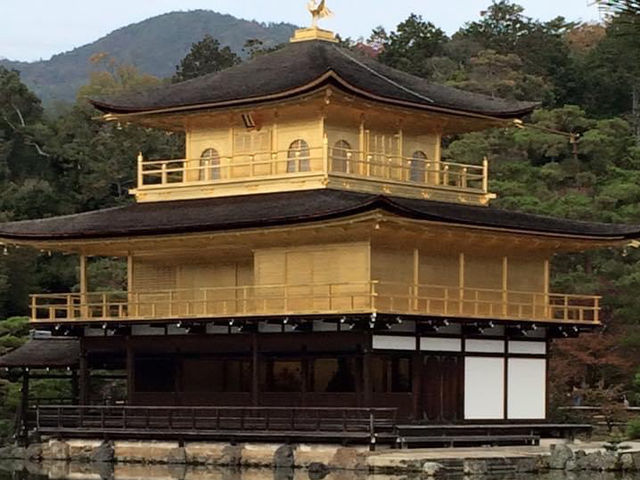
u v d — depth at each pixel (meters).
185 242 68.69
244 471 61.56
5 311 108.06
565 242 70.62
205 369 69.19
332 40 77.19
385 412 62.88
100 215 72.56
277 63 74.06
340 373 64.50
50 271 113.31
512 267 71.12
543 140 121.31
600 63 113.25
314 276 65.50
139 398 71.06
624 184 110.50
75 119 133.12
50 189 122.56
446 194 72.31
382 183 69.75
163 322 67.06
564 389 88.38
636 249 99.50
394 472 57.69
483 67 145.75
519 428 68.50
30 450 69.56
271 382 66.94
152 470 62.84
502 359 69.00
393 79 74.00
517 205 104.44
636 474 58.38
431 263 67.00
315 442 62.38
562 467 59.50
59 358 73.50
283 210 64.69
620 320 92.94
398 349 64.00
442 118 72.31
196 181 72.56
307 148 69.19
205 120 73.12
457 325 66.69
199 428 66.00
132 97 73.31
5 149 125.81
